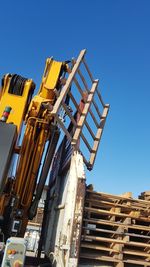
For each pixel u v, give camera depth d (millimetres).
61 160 6375
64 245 4039
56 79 6285
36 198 5891
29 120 5938
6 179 4949
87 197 4535
